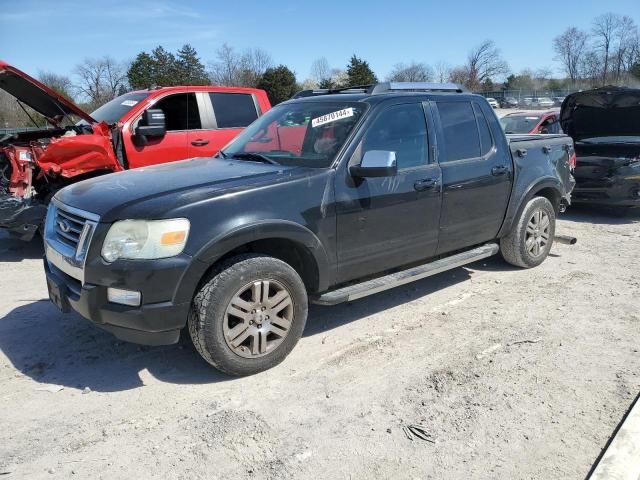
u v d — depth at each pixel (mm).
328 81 59312
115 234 3303
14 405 3402
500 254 6094
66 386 3633
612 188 8594
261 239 3729
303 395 3494
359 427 3145
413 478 2723
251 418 3236
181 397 3484
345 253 4086
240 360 3611
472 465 2811
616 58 70438
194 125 7930
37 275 6062
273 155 4363
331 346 4195
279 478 2729
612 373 3727
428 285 5590
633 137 9211
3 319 4723
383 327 4555
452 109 4957
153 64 55062
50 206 4121
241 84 57406
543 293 5309
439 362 3922
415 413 3281
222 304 3457
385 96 4477
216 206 3447
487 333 4402
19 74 6406
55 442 3031
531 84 74188
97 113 8125
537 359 3939
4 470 2795
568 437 3027
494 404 3359
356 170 3982
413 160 4527
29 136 7520
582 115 9617
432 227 4680
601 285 5527
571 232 8039
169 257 3283
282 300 3746
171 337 3420
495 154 5234
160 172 4152
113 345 4215
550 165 5945
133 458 2893
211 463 2846
